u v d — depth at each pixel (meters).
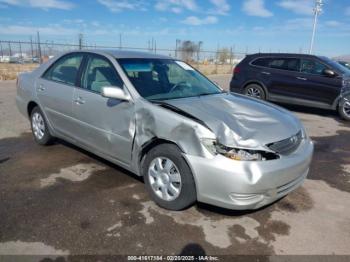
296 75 8.83
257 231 3.03
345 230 3.11
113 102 3.65
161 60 4.36
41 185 3.78
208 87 4.38
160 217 3.18
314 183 4.19
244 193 2.82
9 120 6.93
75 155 4.77
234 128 2.96
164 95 3.70
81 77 4.20
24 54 20.66
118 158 3.74
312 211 3.44
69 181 3.90
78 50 4.46
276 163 2.93
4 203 3.35
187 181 3.06
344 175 4.50
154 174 3.37
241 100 3.95
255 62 9.63
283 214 3.35
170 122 3.12
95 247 2.70
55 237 2.81
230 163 2.81
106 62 3.97
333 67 8.40
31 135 5.80
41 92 4.77
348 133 6.95
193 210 3.33
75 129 4.26
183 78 4.27
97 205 3.36
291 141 3.21
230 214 3.28
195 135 2.94
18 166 4.32
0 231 2.86
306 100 8.80
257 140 2.90
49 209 3.25
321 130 7.18
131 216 3.18
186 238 2.87
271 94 9.31
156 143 3.36
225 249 2.75
